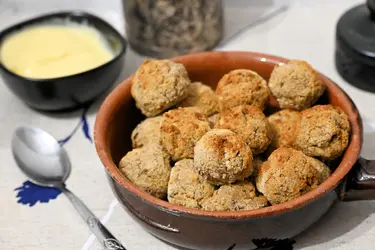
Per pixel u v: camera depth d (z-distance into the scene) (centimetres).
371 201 47
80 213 47
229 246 41
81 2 75
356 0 73
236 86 46
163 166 44
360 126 45
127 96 49
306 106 47
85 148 54
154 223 42
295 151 42
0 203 49
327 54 65
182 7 61
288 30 69
